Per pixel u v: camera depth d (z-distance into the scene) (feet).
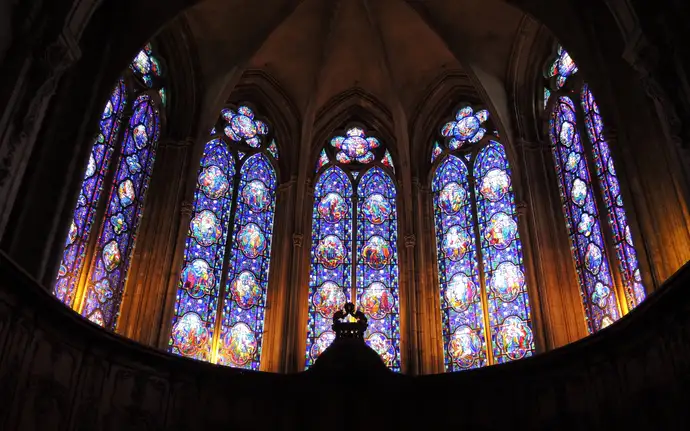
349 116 74.02
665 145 43.24
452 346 59.52
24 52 39.91
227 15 64.23
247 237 64.28
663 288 36.83
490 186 65.51
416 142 71.31
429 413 51.24
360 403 51.11
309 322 61.82
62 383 41.27
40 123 41.73
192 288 58.39
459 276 62.64
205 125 63.26
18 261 41.27
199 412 49.37
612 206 52.47
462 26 66.49
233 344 58.44
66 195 44.78
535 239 57.82
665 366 38.70
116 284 53.52
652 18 39.27
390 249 66.39
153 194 59.57
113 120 56.70
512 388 49.62
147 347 47.34
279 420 50.85
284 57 70.23
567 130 60.64
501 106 65.26
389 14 67.62
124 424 45.01
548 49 64.49
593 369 45.29
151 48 63.16
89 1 44.47
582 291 54.24
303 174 68.28
